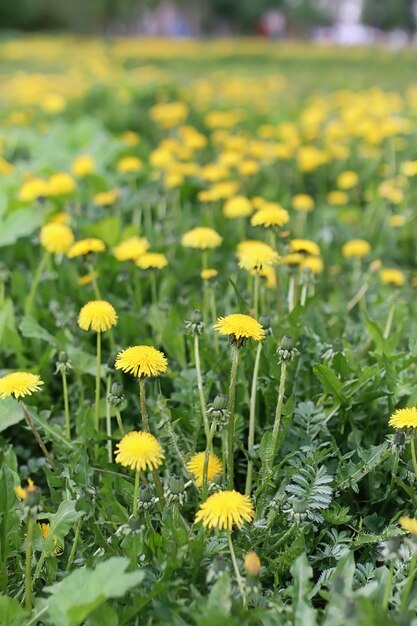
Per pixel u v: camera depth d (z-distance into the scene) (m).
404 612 1.41
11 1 17.09
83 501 1.58
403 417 1.57
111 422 1.82
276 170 3.05
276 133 3.70
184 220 2.41
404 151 3.26
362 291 2.04
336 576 1.46
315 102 4.59
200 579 1.53
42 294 2.07
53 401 1.88
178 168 2.58
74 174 2.68
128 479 1.68
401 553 1.50
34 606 1.52
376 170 3.11
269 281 1.92
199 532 1.53
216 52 12.33
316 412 1.71
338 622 1.44
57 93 4.65
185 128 3.55
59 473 1.66
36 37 15.05
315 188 3.18
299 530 1.55
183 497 1.55
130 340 1.94
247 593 1.45
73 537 1.62
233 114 4.02
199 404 1.71
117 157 3.00
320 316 1.88
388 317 1.98
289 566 1.54
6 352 1.92
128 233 2.21
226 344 1.85
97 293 1.94
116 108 4.07
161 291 2.08
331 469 1.65
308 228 2.57
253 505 1.62
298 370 1.77
